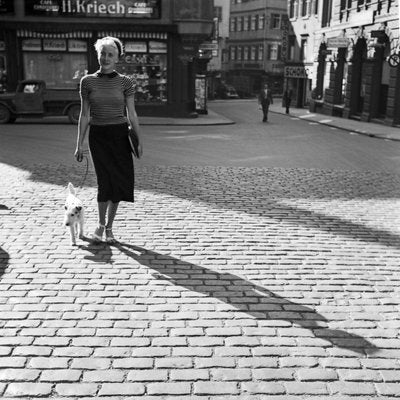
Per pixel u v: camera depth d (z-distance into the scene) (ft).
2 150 48.37
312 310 16.60
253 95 229.86
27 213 26.66
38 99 75.41
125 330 14.99
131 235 23.56
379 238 24.39
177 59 90.84
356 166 44.88
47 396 12.02
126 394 12.13
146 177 36.88
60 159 43.68
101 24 87.30
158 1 87.71
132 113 21.08
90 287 17.83
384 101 94.38
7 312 15.88
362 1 101.65
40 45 87.81
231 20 248.93
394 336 15.05
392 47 87.40
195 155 48.49
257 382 12.68
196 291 17.78
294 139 65.98
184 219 26.43
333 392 12.36
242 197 31.65
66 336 14.58
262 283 18.65
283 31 154.30
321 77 127.13
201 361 13.52
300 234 24.58
